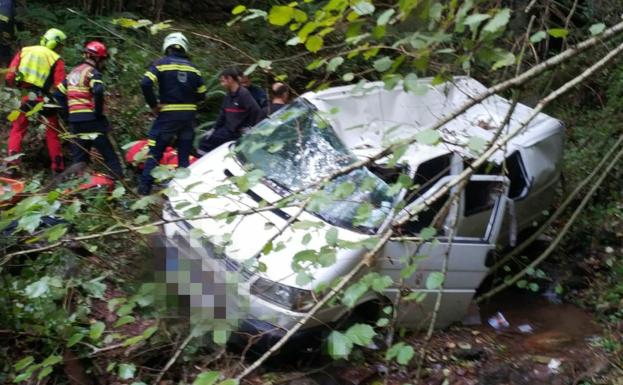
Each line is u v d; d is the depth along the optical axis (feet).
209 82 27.25
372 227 13.97
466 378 15.28
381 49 9.30
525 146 19.40
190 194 15.15
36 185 11.60
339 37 10.21
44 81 19.81
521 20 10.87
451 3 7.97
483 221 17.39
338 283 8.35
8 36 24.50
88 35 29.32
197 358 13.05
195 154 21.94
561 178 22.18
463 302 16.74
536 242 22.43
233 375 10.50
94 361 12.76
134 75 26.84
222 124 21.36
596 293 20.43
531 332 18.28
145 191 19.30
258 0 32.32
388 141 8.89
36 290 10.46
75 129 19.65
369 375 14.55
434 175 15.75
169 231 14.03
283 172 15.76
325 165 15.37
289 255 13.57
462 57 8.18
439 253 15.51
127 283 13.74
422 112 15.93
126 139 23.86
